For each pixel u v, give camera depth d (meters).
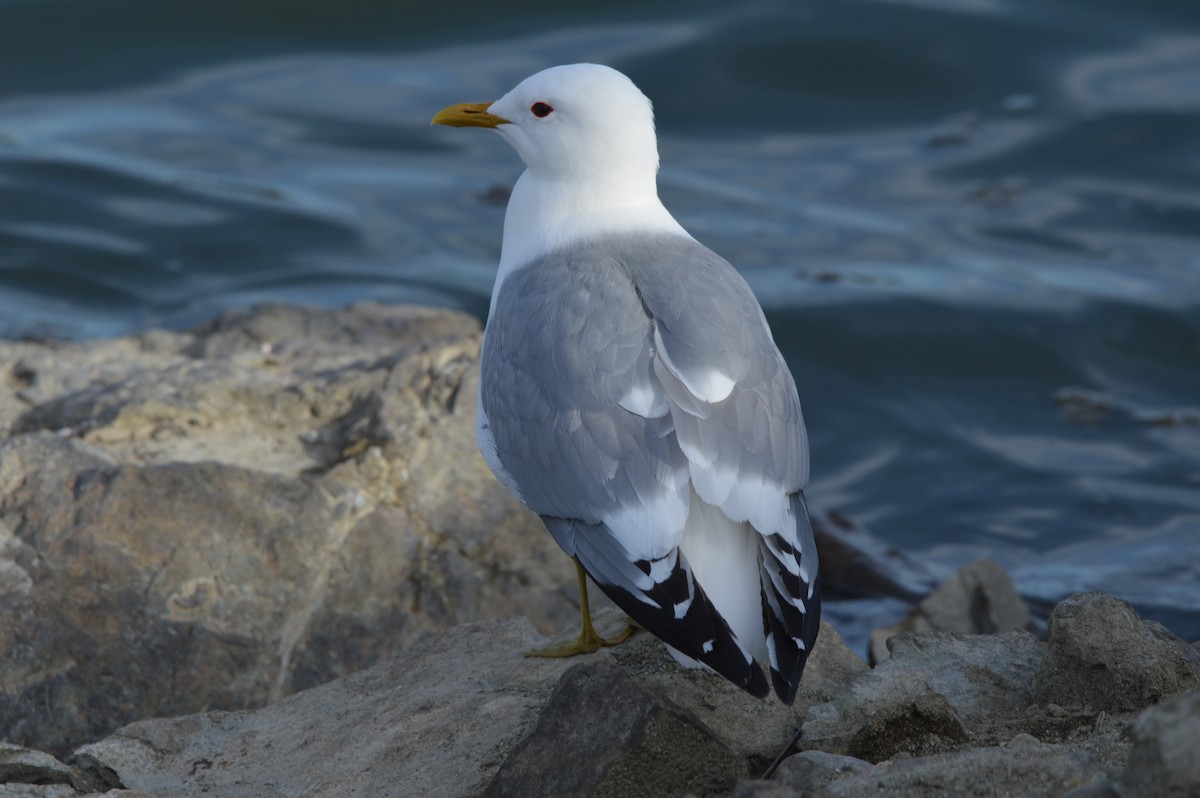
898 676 7.63
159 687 10.05
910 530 15.39
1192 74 24.00
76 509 10.59
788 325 18.78
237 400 12.07
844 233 20.75
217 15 25.45
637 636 8.77
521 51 24.77
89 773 8.04
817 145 23.00
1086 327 18.81
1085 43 24.98
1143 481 16.03
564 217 9.24
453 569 11.14
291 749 8.10
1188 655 7.38
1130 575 14.21
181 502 10.70
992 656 8.08
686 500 7.20
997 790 6.06
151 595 10.33
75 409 11.93
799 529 7.35
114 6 25.31
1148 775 5.48
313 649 10.51
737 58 24.62
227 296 19.20
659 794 6.68
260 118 23.23
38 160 21.67
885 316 18.97
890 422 17.41
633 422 7.48
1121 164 22.23
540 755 6.77
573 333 7.93
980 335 18.73
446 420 11.80
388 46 25.16
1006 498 15.84
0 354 13.05
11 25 25.03
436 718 7.99
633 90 9.30
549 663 8.60
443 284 19.56
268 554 10.70
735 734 7.55
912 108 23.75
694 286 8.14
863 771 6.40
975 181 22.08
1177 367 18.25
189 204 21.00
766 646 6.96
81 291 19.11
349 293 19.30
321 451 11.75
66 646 10.04
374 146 22.70
